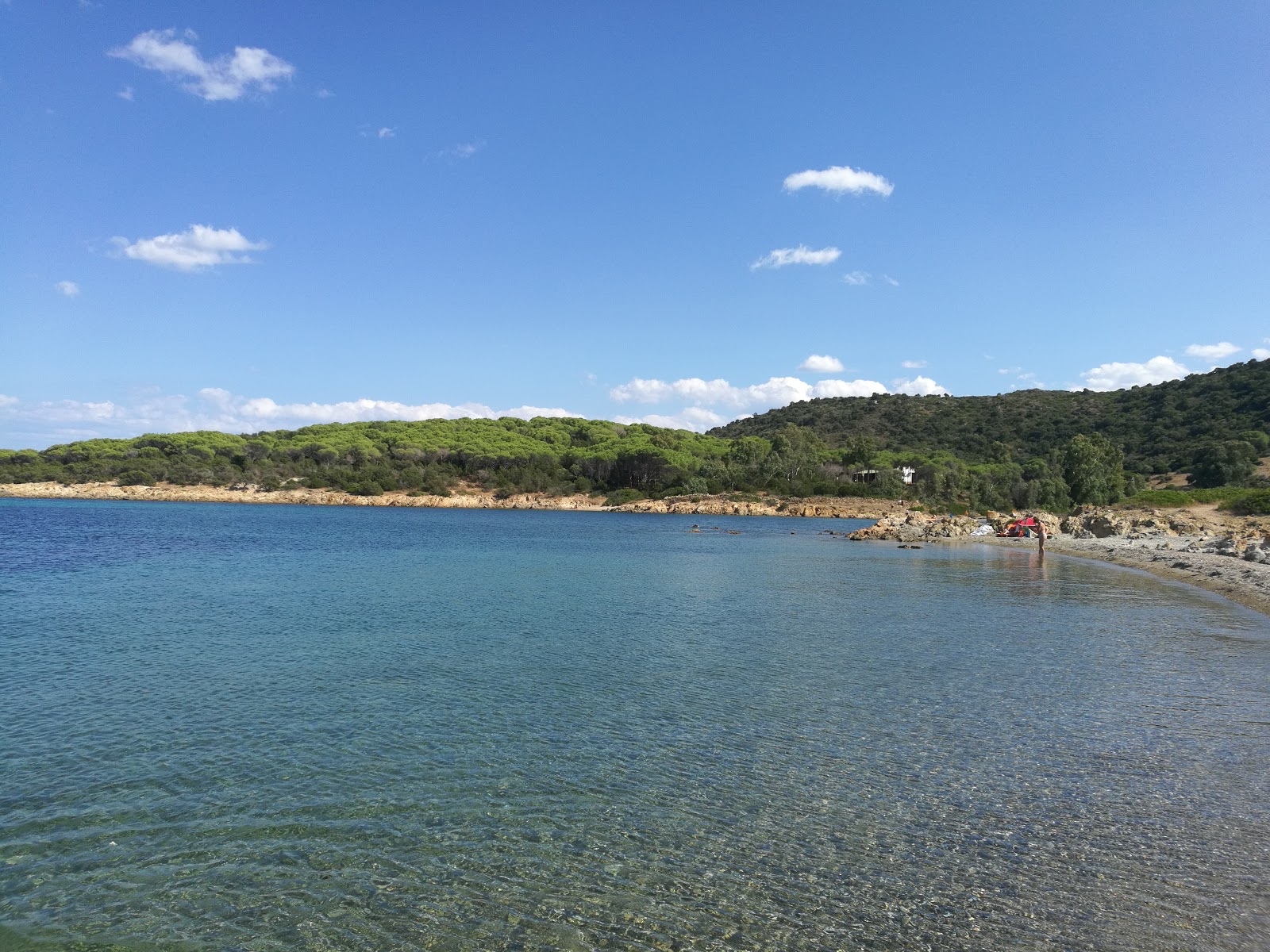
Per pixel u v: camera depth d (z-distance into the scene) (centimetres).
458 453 15412
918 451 18938
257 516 10138
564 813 1095
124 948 786
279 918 840
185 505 12738
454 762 1291
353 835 1027
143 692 1695
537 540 6931
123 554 5028
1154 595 3475
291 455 15462
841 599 3322
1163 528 7031
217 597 3158
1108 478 10644
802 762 1292
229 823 1055
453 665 1980
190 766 1257
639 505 13362
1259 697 1705
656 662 2027
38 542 5750
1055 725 1494
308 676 1848
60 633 2369
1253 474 11044
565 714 1555
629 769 1262
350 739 1398
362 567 4409
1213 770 1259
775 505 12988
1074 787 1191
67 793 1149
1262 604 3109
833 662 2047
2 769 1237
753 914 849
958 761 1303
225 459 15138
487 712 1564
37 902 865
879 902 872
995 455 17488
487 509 13650
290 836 1020
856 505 12656
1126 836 1029
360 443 15762
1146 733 1447
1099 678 1864
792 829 1047
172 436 16425
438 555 5281
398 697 1667
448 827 1050
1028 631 2531
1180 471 12719
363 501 13525
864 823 1064
